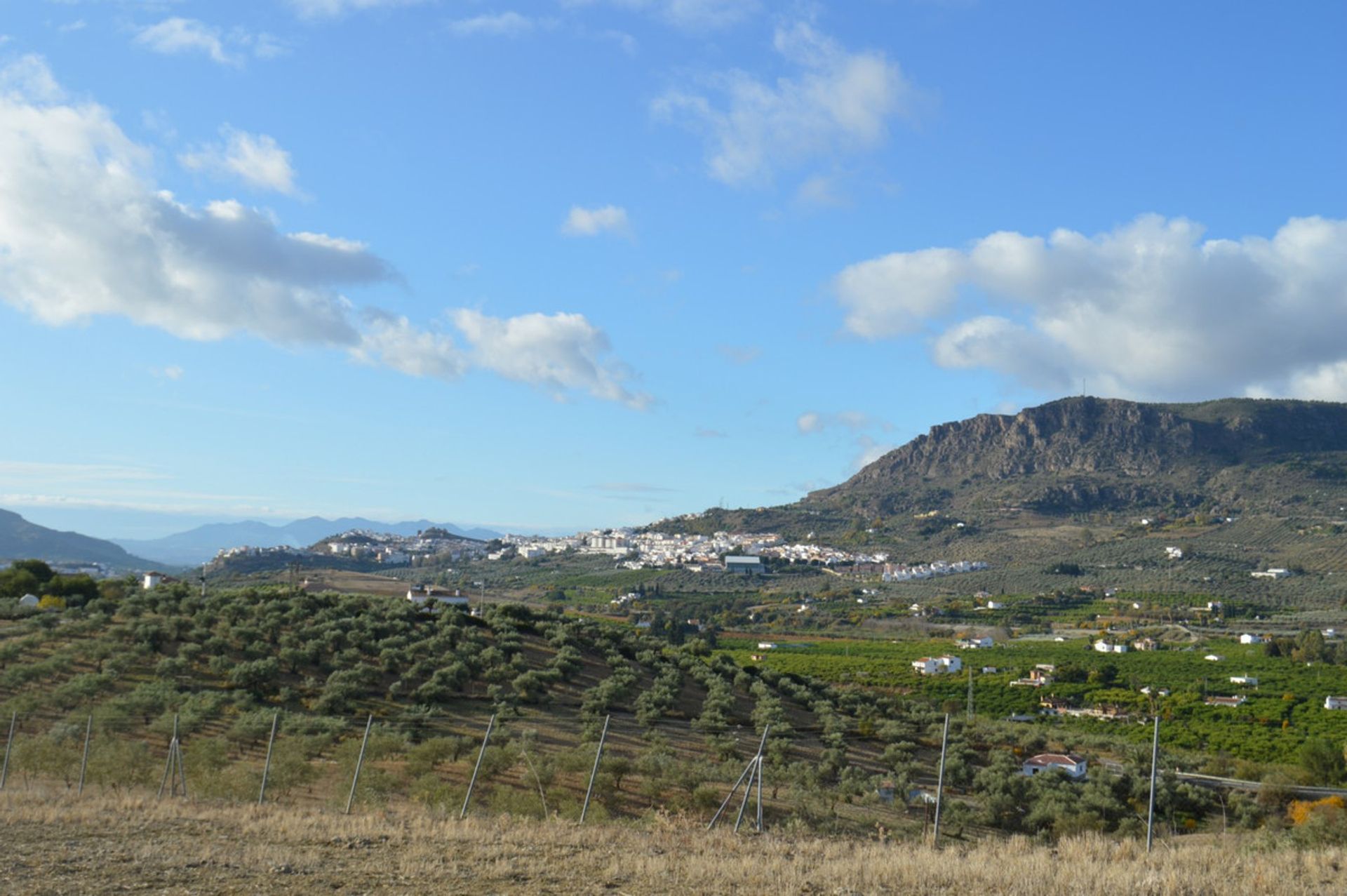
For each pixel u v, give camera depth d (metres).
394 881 15.66
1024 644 160.88
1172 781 52.34
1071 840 20.30
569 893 14.94
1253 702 108.50
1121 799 51.19
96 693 50.53
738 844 20.25
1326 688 116.94
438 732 50.41
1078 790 50.19
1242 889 14.55
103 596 96.62
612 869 16.59
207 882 15.31
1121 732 93.94
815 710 68.56
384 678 61.03
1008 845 20.53
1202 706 105.44
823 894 14.88
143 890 14.69
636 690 66.44
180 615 65.06
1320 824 32.38
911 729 66.75
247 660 58.69
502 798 33.81
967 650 149.50
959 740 64.56
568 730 54.72
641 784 42.91
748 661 130.00
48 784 33.09
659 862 17.33
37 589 97.12
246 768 35.94
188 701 49.78
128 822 21.64
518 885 15.45
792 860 18.55
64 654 55.34
